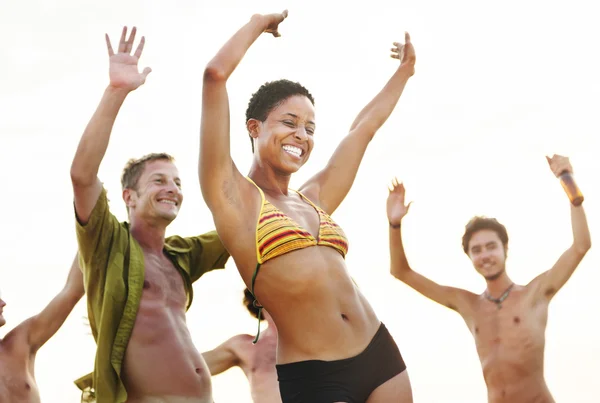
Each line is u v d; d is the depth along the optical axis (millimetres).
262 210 4363
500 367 8312
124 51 5773
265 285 4305
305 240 4328
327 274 4324
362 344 4320
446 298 8664
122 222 6113
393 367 4410
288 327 4305
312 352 4246
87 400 6133
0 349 7207
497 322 8438
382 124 5480
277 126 4605
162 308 5984
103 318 5750
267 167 4641
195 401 5789
